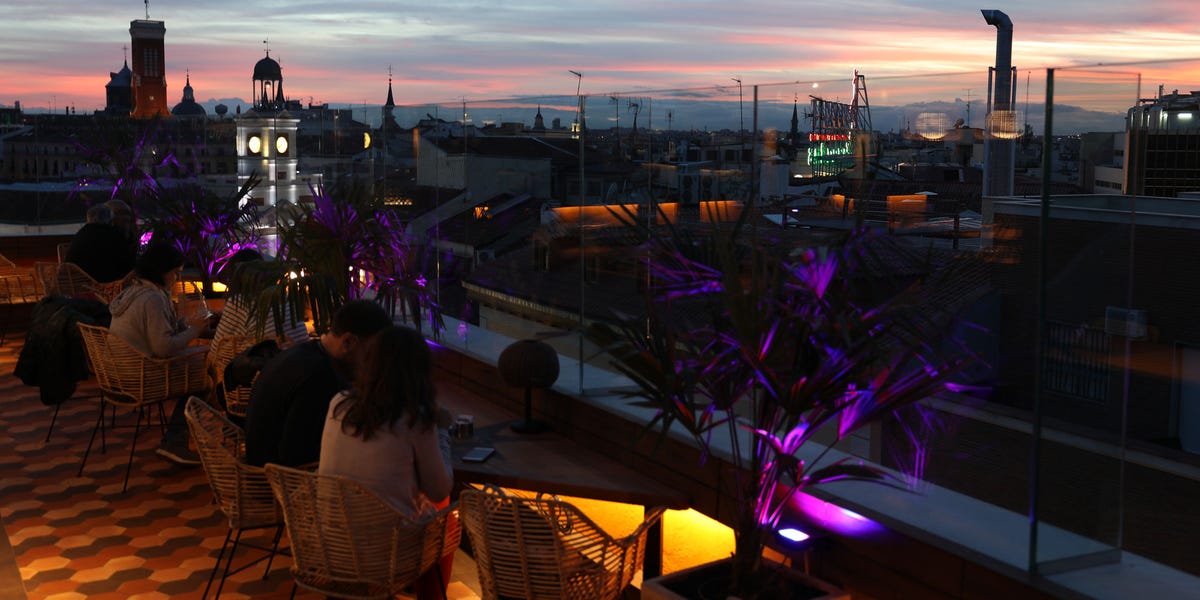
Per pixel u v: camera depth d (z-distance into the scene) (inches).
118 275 310.3
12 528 196.2
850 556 131.5
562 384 190.9
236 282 207.6
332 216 217.0
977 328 118.3
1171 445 124.0
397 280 228.5
